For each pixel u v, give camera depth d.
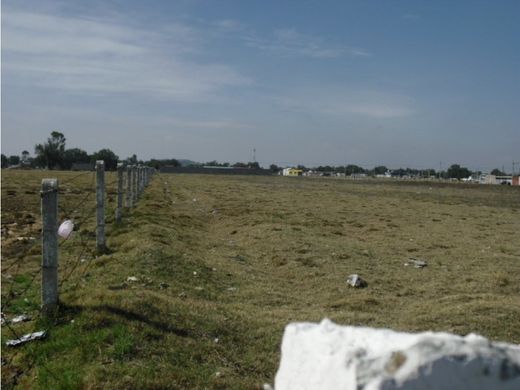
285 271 12.81
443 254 15.72
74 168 95.56
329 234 18.61
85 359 6.05
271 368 6.66
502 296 10.82
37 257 12.38
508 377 2.42
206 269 11.76
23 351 6.38
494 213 32.00
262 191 44.69
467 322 8.70
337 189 57.03
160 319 7.28
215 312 8.29
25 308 8.34
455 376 2.38
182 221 19.75
